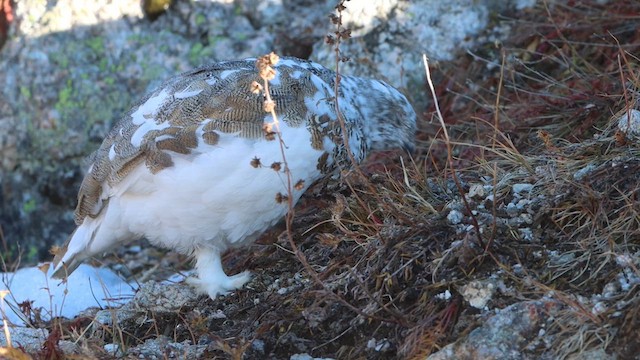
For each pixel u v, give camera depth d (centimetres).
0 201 721
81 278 584
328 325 448
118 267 640
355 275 438
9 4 722
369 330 436
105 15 710
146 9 715
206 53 704
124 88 706
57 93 706
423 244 456
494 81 666
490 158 561
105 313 505
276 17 710
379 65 680
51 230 717
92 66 709
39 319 514
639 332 379
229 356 437
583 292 414
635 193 455
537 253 440
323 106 472
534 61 658
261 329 446
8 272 632
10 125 715
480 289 419
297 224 536
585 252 431
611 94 569
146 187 454
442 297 429
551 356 387
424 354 407
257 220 465
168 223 461
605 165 477
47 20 709
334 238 481
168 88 473
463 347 398
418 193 502
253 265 529
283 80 464
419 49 685
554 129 573
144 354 447
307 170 462
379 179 531
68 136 706
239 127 446
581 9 678
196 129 446
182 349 448
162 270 631
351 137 500
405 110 543
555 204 459
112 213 473
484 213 467
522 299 414
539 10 690
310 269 437
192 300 497
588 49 651
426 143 622
